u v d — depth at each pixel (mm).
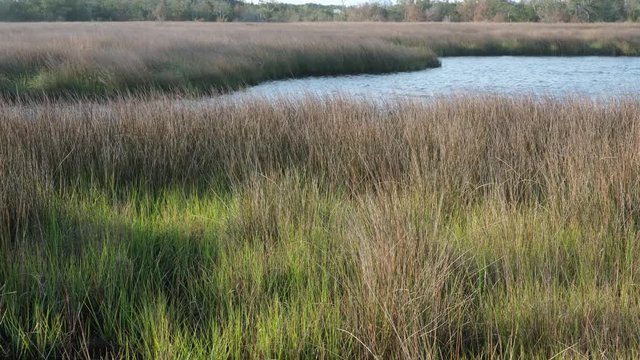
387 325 2836
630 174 4570
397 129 6309
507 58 30406
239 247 3867
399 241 3152
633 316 2975
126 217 4371
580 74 21781
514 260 3598
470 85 18016
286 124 6391
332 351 2824
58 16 60031
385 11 90250
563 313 3041
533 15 77625
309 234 4027
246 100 7742
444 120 6270
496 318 2977
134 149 5586
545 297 3123
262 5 88688
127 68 14320
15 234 3938
